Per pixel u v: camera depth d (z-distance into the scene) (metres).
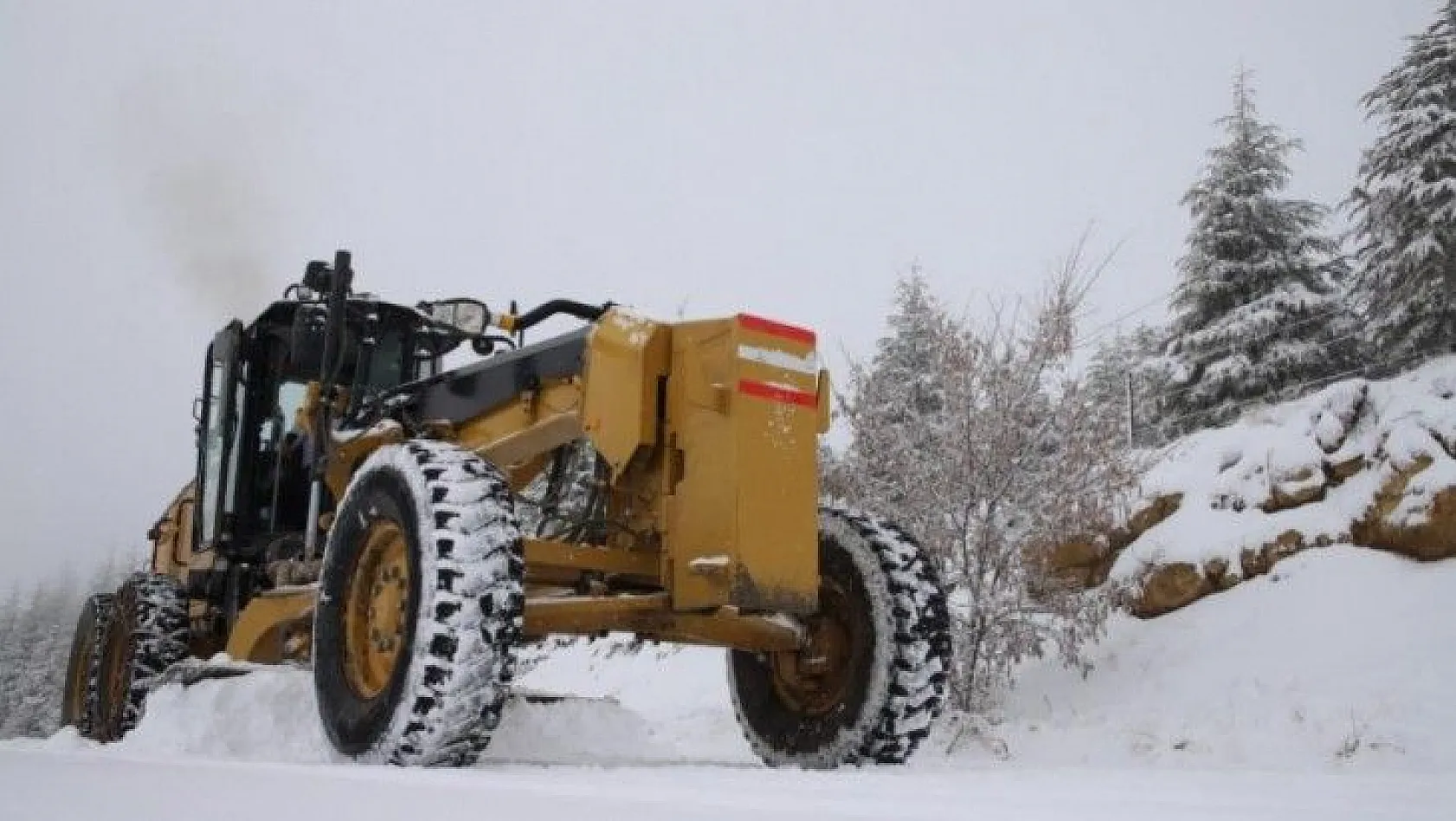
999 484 7.07
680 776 2.55
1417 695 5.88
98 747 4.96
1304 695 6.23
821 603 4.45
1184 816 1.64
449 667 3.12
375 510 3.64
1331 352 19.09
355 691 3.55
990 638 7.01
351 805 1.48
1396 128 17.84
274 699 4.20
